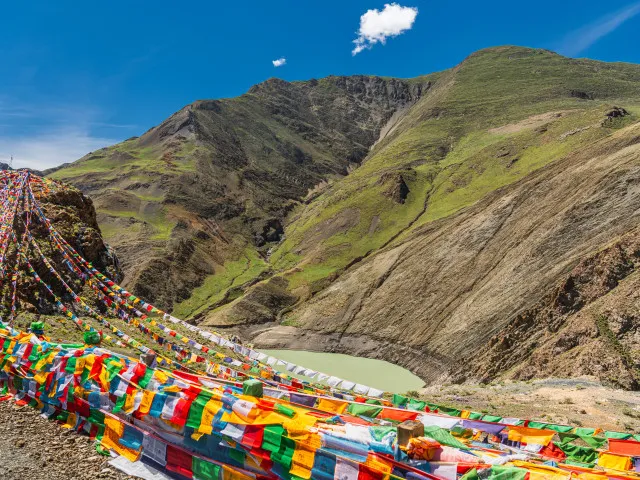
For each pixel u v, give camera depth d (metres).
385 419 9.27
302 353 78.12
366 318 82.88
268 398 9.08
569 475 6.36
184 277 111.12
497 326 56.12
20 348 11.94
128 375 9.62
